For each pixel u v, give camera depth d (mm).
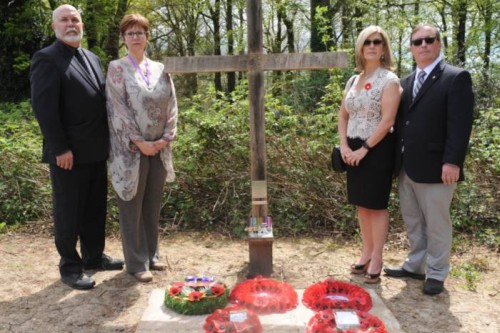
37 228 4426
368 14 10578
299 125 4887
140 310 2867
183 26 17094
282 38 15898
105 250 3971
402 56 10055
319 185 4613
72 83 2973
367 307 2744
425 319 2744
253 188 3324
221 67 3225
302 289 3084
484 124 4887
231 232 4441
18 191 4625
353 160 3098
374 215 3215
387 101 2994
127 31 3100
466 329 2633
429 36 2951
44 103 2871
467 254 3832
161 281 3299
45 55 2922
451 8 12492
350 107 3160
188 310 2689
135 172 3111
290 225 4434
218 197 4582
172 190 4762
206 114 5000
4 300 2986
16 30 8188
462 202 4309
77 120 3021
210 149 4801
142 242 3393
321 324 2418
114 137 3113
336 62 3152
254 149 3293
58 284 3232
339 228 4398
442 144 2938
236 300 2842
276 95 6645
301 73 7105
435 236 3064
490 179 4445
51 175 3119
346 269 3527
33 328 2646
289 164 4715
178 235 4391
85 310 2857
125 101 3090
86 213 3367
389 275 3361
